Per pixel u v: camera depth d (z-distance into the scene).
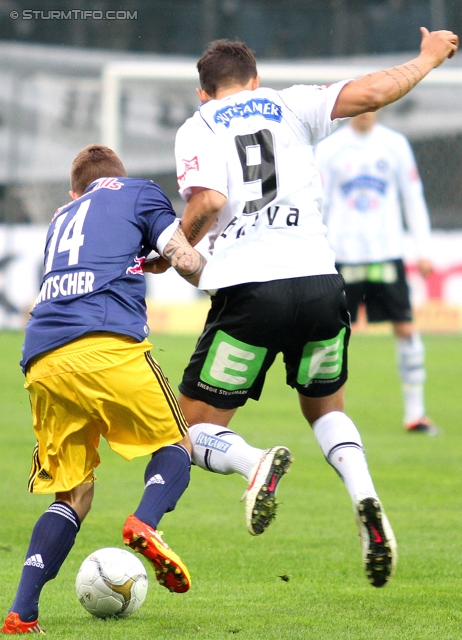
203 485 22.39
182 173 12.62
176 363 41.03
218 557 15.66
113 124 48.47
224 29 67.62
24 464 23.98
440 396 36.66
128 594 12.02
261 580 14.24
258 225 12.72
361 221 29.38
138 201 12.35
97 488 21.55
